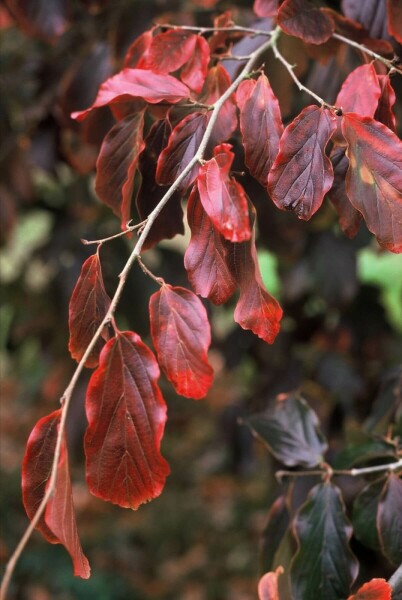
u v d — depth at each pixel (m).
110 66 1.24
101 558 2.99
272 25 1.07
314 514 1.02
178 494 3.44
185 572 2.97
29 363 3.80
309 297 1.86
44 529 0.85
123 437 0.85
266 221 1.37
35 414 3.85
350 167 0.89
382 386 1.28
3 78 1.58
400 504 1.01
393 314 2.53
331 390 1.67
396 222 0.88
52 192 2.00
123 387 0.84
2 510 3.04
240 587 2.88
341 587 1.01
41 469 0.85
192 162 0.87
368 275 2.81
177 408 3.77
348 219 0.95
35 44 1.93
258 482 3.42
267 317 0.87
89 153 1.33
